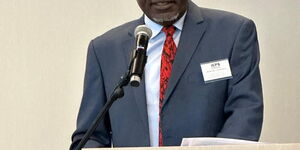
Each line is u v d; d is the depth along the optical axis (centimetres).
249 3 414
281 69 404
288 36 407
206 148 183
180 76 283
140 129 280
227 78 281
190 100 279
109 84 296
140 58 215
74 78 420
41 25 427
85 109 299
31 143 412
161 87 284
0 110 417
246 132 258
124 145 282
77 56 422
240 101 274
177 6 287
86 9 428
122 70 294
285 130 396
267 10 412
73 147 286
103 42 309
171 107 279
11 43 425
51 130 413
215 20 298
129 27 310
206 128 274
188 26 296
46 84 420
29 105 417
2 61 423
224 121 281
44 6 430
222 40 289
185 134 275
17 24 427
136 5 425
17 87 420
